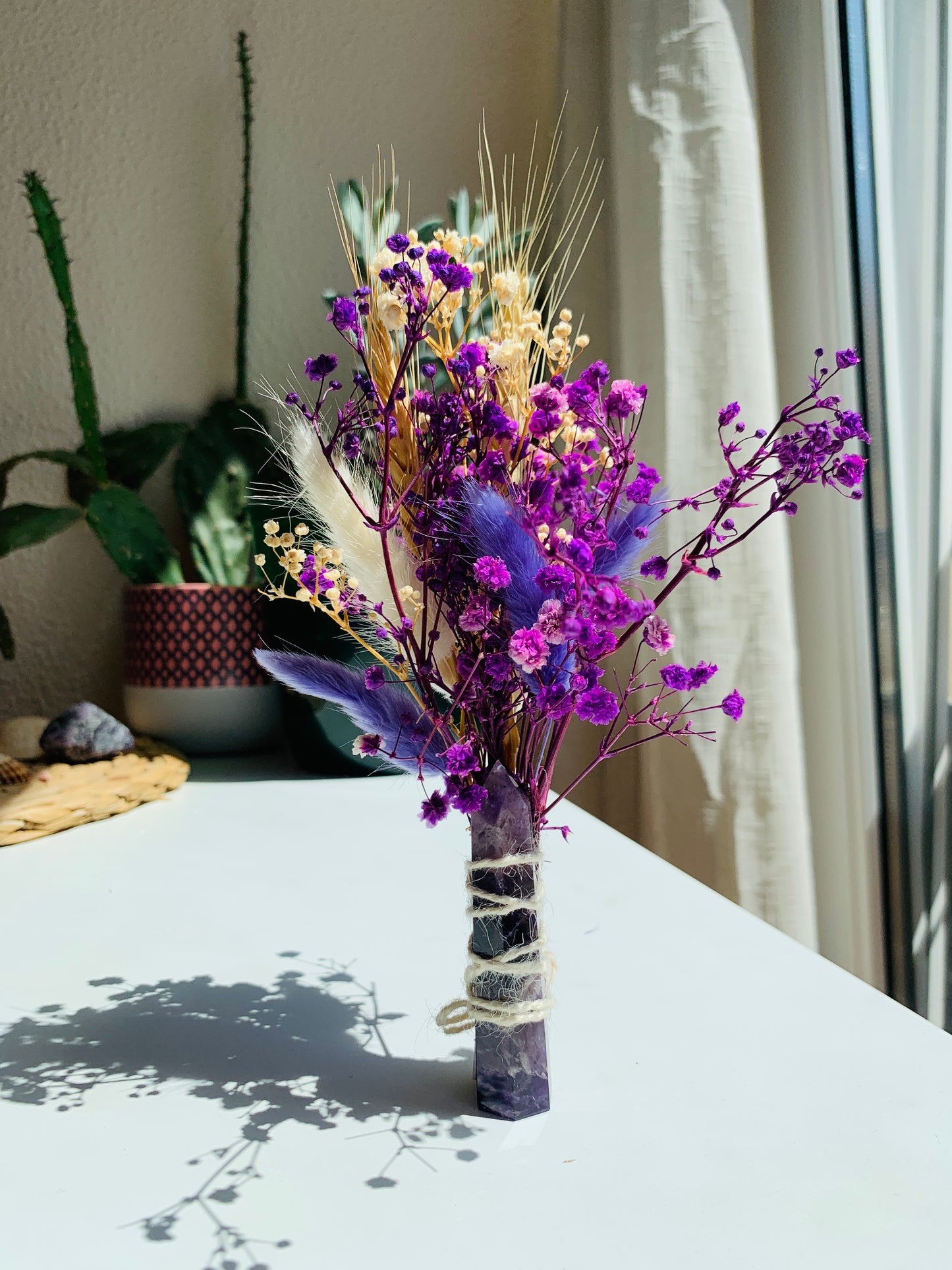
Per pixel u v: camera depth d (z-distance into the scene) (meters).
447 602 0.43
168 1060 0.49
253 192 1.42
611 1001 0.55
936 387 0.97
